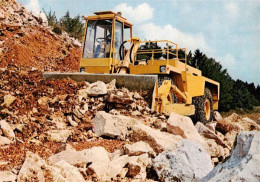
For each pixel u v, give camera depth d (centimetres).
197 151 398
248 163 252
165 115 724
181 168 376
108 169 375
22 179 315
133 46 851
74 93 713
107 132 550
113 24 848
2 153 445
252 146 266
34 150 473
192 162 380
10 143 498
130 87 736
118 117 565
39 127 574
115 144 512
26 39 1348
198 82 930
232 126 732
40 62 1291
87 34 882
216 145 543
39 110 645
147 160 408
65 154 382
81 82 751
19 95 696
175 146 407
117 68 845
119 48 871
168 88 744
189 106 823
